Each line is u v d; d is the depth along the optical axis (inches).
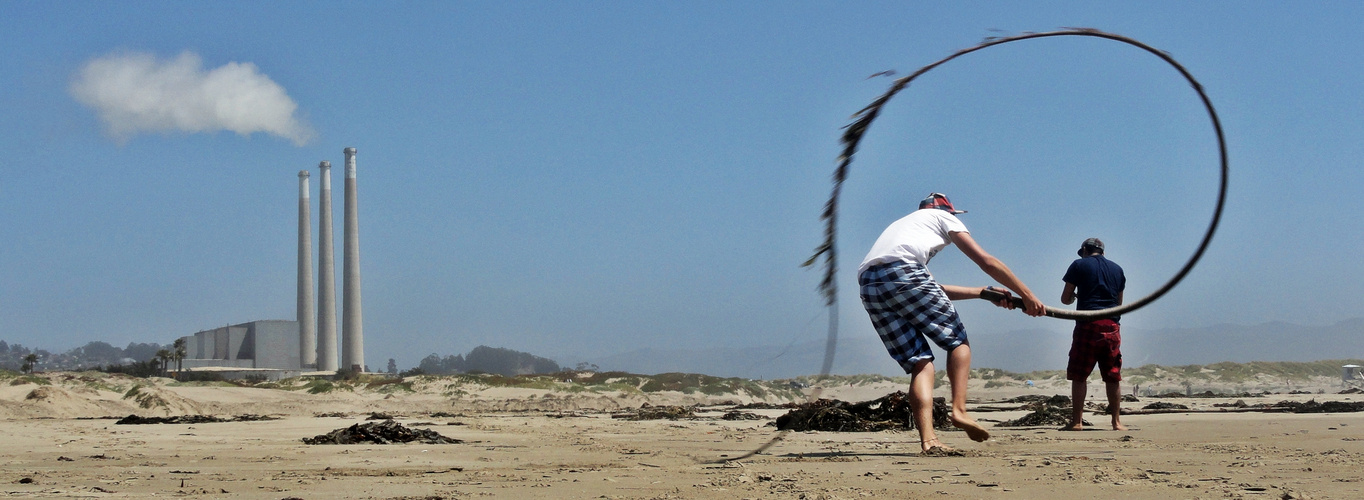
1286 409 541.0
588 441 353.4
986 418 514.0
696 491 171.3
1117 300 385.1
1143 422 420.8
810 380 1505.9
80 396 847.1
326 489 182.1
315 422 548.7
